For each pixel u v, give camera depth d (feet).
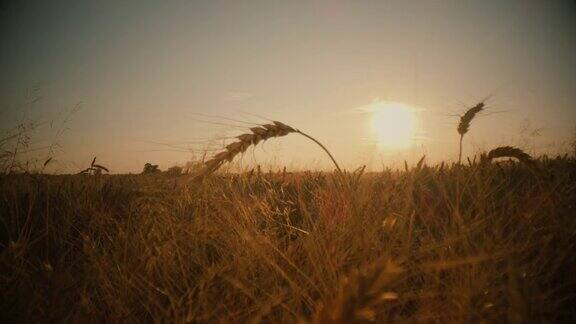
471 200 8.14
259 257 6.49
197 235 7.09
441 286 5.37
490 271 5.24
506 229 7.06
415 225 7.97
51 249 7.64
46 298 5.48
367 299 2.73
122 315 5.25
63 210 9.48
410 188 7.55
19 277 6.01
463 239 5.80
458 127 10.37
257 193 11.05
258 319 4.52
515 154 8.45
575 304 5.23
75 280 6.06
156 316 5.09
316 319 2.96
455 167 10.19
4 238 8.17
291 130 7.32
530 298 4.04
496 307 4.68
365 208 7.73
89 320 5.14
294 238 8.77
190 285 6.10
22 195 10.03
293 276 6.10
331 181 11.13
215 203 8.66
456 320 4.49
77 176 13.32
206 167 6.93
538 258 5.51
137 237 7.26
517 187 9.17
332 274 5.56
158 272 6.18
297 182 13.12
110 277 6.40
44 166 11.51
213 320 4.80
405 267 5.51
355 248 6.25
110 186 12.41
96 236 8.79
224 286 5.63
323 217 8.28
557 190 8.10
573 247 5.97
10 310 5.20
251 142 6.95
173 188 10.29
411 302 5.40
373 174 10.55
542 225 6.93
